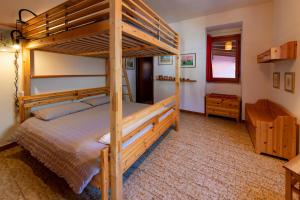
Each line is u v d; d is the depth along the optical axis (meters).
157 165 2.08
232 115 3.86
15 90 2.46
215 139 2.88
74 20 1.76
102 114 2.55
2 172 1.92
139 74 5.79
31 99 2.50
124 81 4.97
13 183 1.74
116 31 1.24
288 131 2.14
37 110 2.45
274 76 3.13
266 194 1.59
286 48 2.21
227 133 3.16
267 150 2.29
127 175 1.88
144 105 3.27
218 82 4.57
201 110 4.49
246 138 2.91
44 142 1.76
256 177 1.84
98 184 1.36
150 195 1.58
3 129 2.40
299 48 2.09
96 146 1.49
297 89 2.13
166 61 4.95
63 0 2.80
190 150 2.48
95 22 1.52
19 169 1.99
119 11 1.27
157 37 2.25
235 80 4.31
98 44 2.22
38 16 1.98
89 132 1.82
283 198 1.53
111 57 1.27
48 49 2.59
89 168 1.33
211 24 4.04
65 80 3.02
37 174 1.89
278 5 2.94
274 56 2.33
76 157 1.43
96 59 3.61
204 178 1.83
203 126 3.57
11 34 2.29
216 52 4.54
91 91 3.45
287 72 2.46
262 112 2.96
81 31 1.56
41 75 2.59
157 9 3.66
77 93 3.18
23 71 2.43
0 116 2.36
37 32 2.09
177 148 2.55
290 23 2.36
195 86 4.51
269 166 2.05
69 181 1.42
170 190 1.65
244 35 3.65
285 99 2.54
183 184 1.73
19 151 2.42
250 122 2.80
